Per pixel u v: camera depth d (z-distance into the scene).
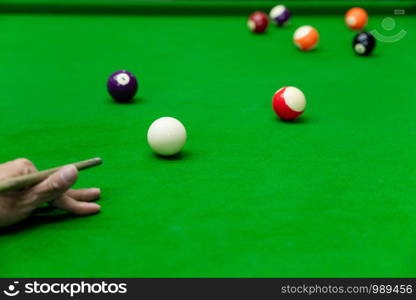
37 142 3.59
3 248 2.39
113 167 3.21
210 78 5.13
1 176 2.46
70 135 3.71
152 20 7.66
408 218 2.67
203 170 3.19
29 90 4.70
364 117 4.12
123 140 3.63
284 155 3.41
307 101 4.50
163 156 3.37
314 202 2.82
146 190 2.93
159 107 4.31
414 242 2.46
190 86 4.88
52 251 2.38
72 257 2.35
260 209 2.74
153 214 2.69
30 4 8.25
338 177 3.11
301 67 5.52
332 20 7.84
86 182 3.02
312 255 2.36
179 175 3.12
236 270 2.27
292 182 3.04
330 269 2.27
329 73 5.31
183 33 6.96
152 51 6.09
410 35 6.90
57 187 2.46
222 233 2.52
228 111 4.24
